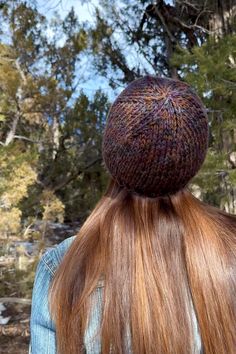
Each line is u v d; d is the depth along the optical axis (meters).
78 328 0.73
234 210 5.18
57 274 0.77
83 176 9.36
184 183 0.77
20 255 4.59
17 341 4.16
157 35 9.20
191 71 4.50
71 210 9.08
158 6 8.37
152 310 0.71
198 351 0.72
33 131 8.45
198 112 0.74
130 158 0.73
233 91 4.29
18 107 6.48
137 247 0.74
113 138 0.75
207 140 0.78
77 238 0.79
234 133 4.85
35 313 0.79
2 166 4.20
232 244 0.76
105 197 0.81
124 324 0.71
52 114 7.38
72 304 0.74
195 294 0.72
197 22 7.61
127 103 0.74
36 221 6.03
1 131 7.13
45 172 8.88
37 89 6.47
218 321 0.72
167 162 0.73
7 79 5.93
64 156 9.05
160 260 0.73
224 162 4.64
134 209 0.76
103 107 9.05
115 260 0.74
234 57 4.40
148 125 0.72
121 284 0.72
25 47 6.77
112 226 0.76
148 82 0.76
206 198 5.35
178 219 0.76
